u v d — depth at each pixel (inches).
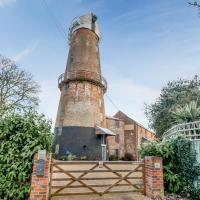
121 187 307.6
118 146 1370.6
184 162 277.6
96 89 1023.6
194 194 258.1
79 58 1035.9
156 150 301.9
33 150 236.5
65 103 978.1
